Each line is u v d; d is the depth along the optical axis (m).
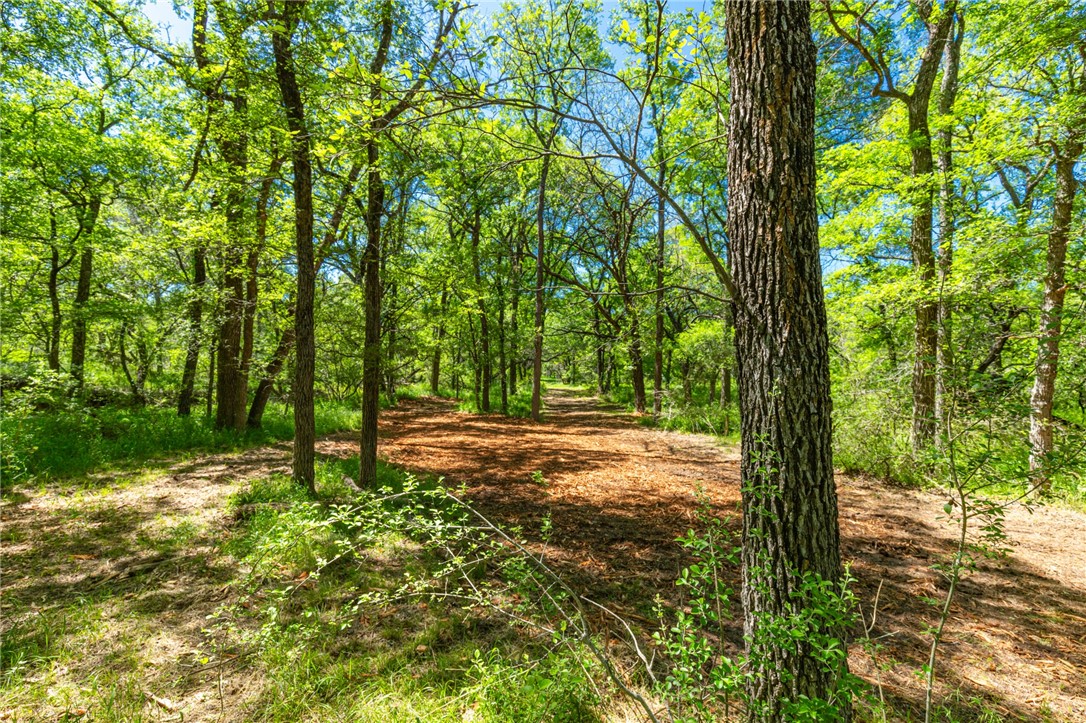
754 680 2.12
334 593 3.72
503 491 7.24
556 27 12.59
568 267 20.62
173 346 10.67
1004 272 6.34
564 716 2.33
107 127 11.95
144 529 4.83
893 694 2.83
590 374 41.16
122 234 10.77
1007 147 6.59
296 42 5.50
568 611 3.69
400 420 15.24
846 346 12.09
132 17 9.14
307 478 6.07
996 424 2.20
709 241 15.64
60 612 3.35
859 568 4.63
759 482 2.11
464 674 2.82
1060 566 4.59
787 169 2.00
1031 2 6.53
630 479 8.16
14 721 2.36
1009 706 2.75
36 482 6.07
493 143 10.24
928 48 7.81
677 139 11.20
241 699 2.59
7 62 8.62
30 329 11.35
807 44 2.04
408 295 13.50
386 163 6.08
